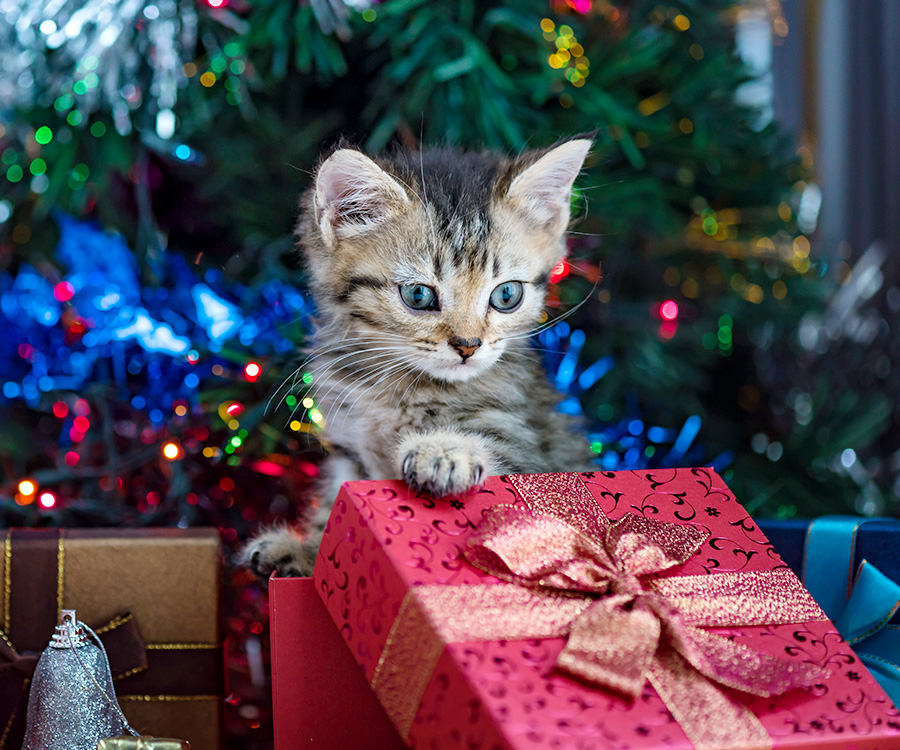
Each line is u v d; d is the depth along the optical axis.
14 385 0.56
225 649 0.44
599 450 0.52
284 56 0.50
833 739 0.34
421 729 0.35
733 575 0.38
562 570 0.37
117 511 0.51
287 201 0.53
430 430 0.43
